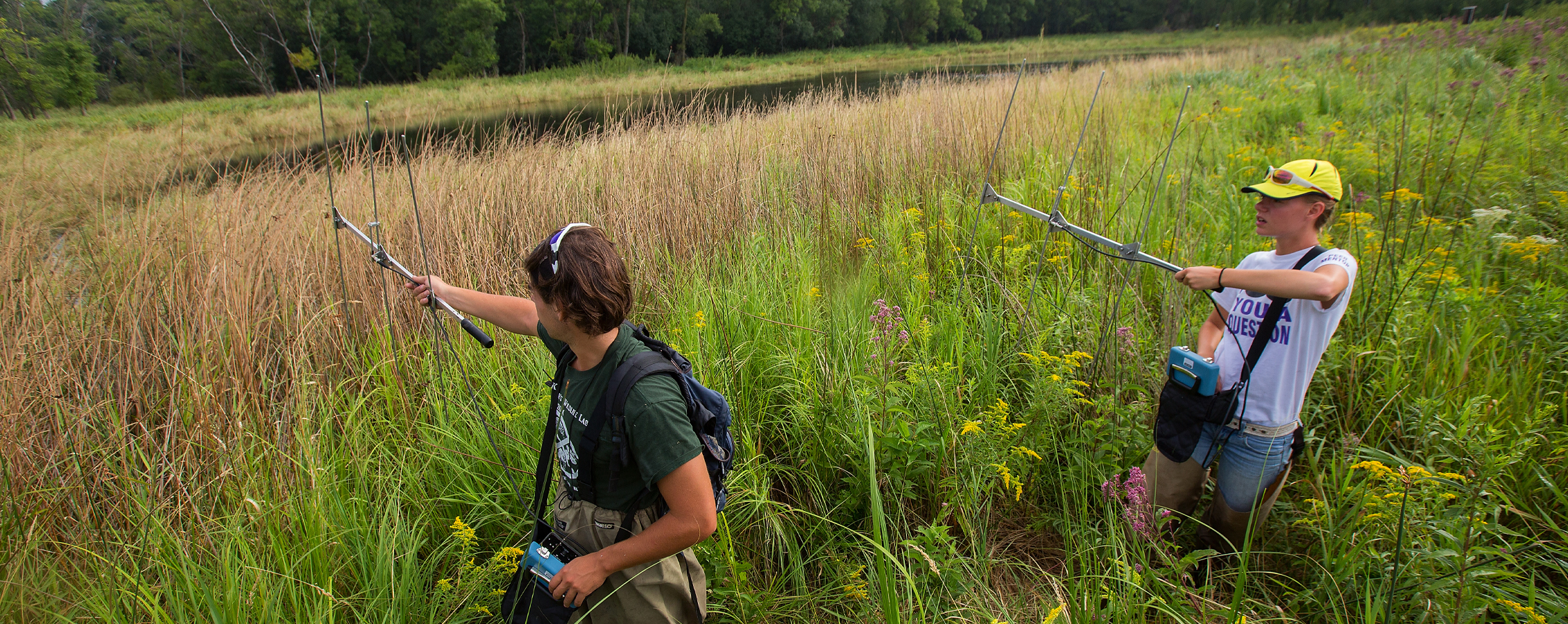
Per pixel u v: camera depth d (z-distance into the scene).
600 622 1.77
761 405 3.33
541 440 2.94
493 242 4.67
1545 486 2.71
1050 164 6.39
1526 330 3.53
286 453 2.80
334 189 5.62
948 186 6.15
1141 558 2.35
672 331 3.72
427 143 7.23
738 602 2.40
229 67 40.59
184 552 2.40
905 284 4.45
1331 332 2.28
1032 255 4.84
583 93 28.20
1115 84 13.05
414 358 3.65
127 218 4.94
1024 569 2.70
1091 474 2.84
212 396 3.02
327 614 2.23
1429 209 5.27
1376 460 2.80
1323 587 2.38
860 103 9.63
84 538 2.57
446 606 2.38
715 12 52.84
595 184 5.83
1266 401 2.35
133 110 29.09
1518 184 5.50
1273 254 2.47
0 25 29.66
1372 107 8.88
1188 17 70.62
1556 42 12.74
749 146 6.91
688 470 1.57
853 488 2.82
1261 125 9.14
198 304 3.49
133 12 44.16
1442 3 43.12
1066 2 70.12
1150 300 4.30
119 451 2.87
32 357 3.08
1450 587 2.19
